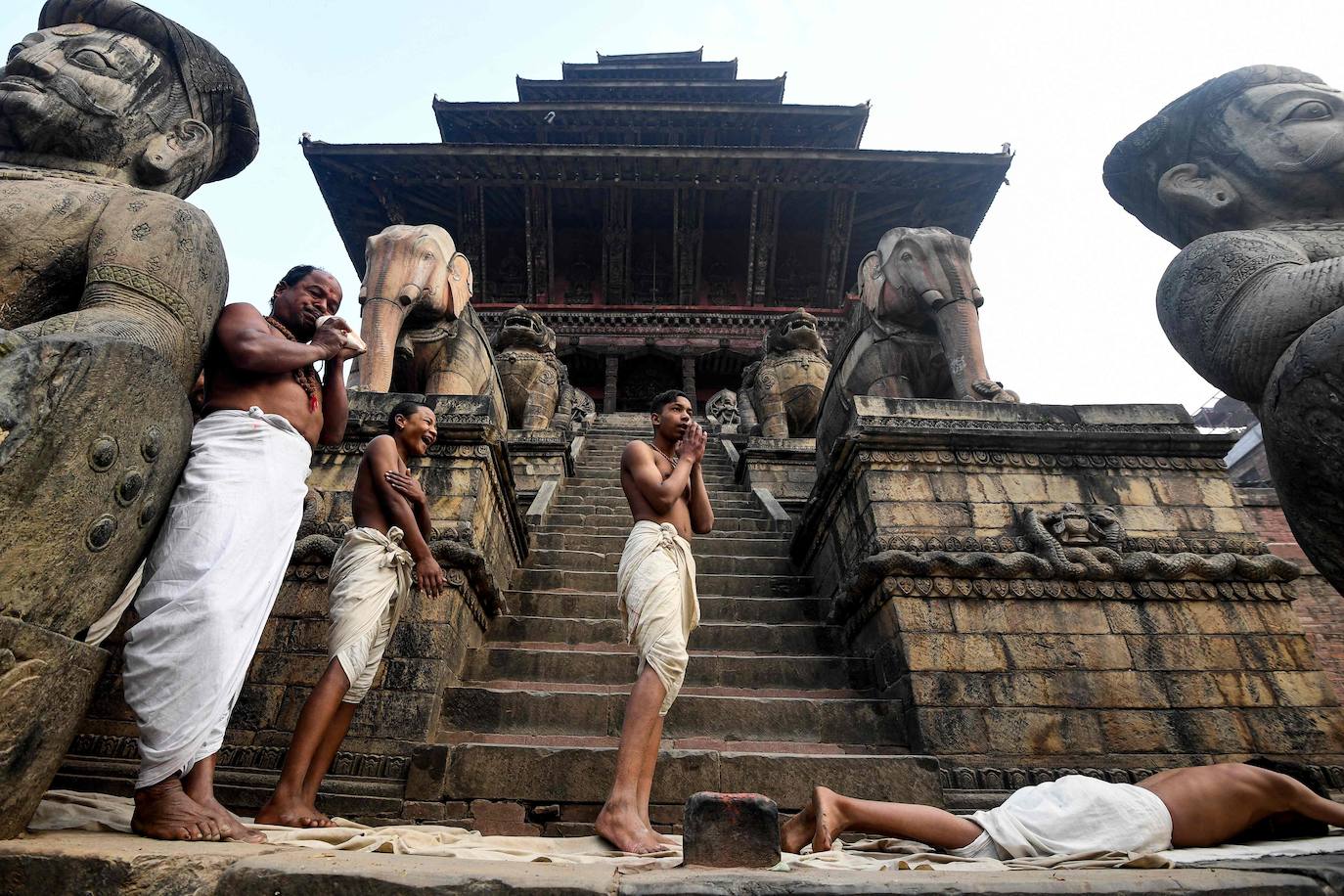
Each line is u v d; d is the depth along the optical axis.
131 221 2.46
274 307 2.98
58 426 1.75
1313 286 2.45
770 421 10.73
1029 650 4.25
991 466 4.99
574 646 5.09
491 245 22.66
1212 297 2.78
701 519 3.24
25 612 1.73
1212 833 2.40
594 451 12.16
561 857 2.05
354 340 2.75
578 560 6.67
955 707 4.05
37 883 1.46
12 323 2.46
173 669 1.99
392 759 3.68
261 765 3.70
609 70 32.41
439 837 2.41
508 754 3.61
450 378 7.43
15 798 1.73
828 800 2.46
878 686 4.60
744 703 4.24
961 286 6.70
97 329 2.12
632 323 20.50
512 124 25.05
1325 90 3.12
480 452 4.99
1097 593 4.43
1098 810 2.36
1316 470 2.40
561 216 22.41
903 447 5.02
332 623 3.02
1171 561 4.49
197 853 1.58
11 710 1.69
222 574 2.11
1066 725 4.04
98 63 2.85
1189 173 3.30
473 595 4.74
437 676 4.05
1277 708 4.13
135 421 1.95
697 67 32.38
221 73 3.24
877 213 22.03
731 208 22.36
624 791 2.45
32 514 1.71
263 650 4.10
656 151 19.75
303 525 4.56
